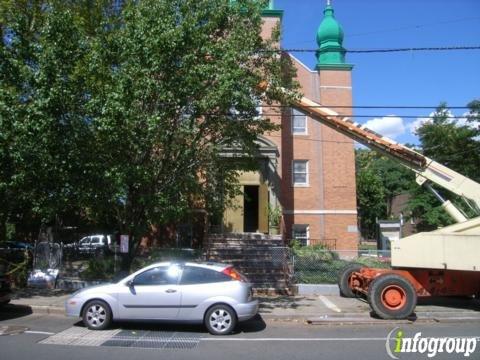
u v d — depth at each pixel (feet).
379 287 41.01
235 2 47.70
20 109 42.78
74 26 44.68
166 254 64.13
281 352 29.04
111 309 35.17
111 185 43.29
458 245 41.34
